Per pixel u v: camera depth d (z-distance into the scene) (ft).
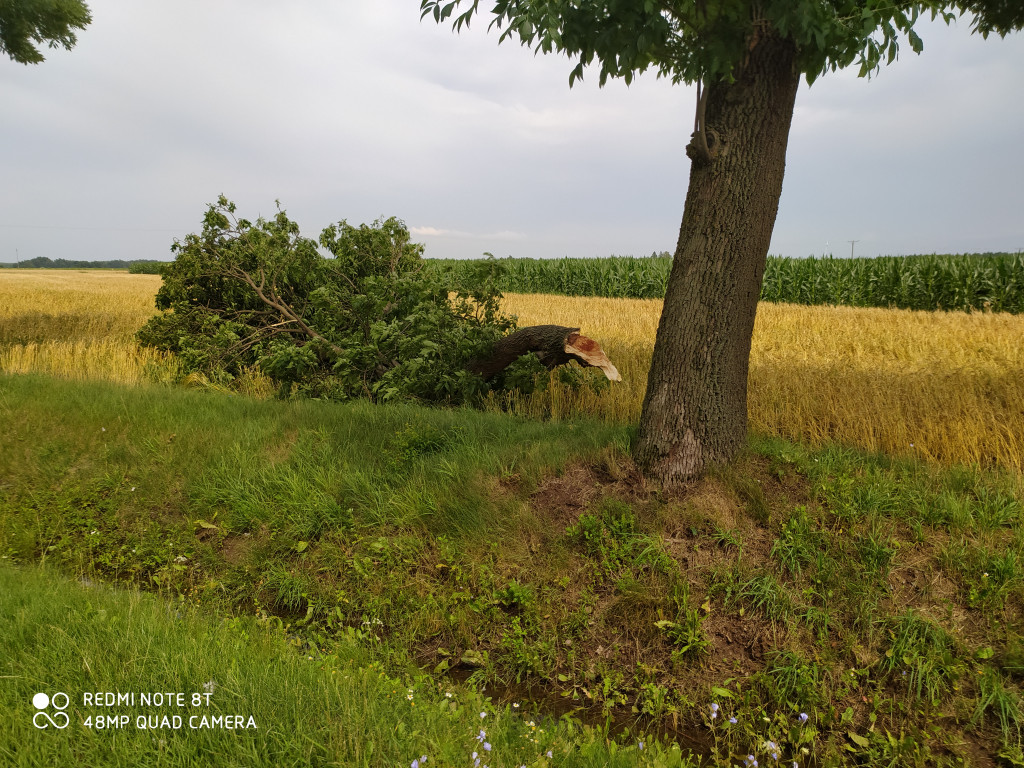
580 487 16.10
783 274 84.33
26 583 12.47
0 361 35.27
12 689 8.55
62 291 98.22
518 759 8.49
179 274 32.68
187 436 21.11
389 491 17.19
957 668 11.12
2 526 16.55
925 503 14.65
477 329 26.45
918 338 38.91
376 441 20.22
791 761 10.34
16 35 47.09
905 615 12.10
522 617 13.26
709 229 14.78
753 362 31.86
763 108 14.24
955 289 69.67
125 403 24.21
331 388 27.17
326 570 15.19
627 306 71.05
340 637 13.02
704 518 14.42
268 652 10.78
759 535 14.19
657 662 12.14
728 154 14.42
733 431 15.80
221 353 30.96
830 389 23.24
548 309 66.44
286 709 8.34
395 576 14.51
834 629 12.24
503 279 29.91
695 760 10.38
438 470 17.58
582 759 9.00
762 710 10.96
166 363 35.09
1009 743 10.12
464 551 14.83
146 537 16.58
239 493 17.83
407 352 26.32
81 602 11.57
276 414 23.59
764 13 12.12
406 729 8.57
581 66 13.01
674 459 15.39
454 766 7.82
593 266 103.19
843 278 79.30
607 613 13.07
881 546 13.37
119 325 52.31
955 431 18.85
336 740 7.77
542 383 26.21
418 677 11.38
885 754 10.14
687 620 12.41
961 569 12.88
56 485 18.52
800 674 11.35
